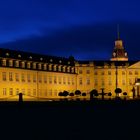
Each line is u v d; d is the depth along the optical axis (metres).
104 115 47.88
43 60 156.00
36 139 27.69
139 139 27.95
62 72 165.38
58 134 30.11
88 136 29.22
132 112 53.69
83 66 180.62
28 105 62.12
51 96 157.00
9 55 137.50
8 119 40.38
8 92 133.50
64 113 49.94
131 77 184.25
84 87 180.50
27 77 143.62
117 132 31.41
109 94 139.62
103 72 183.62
